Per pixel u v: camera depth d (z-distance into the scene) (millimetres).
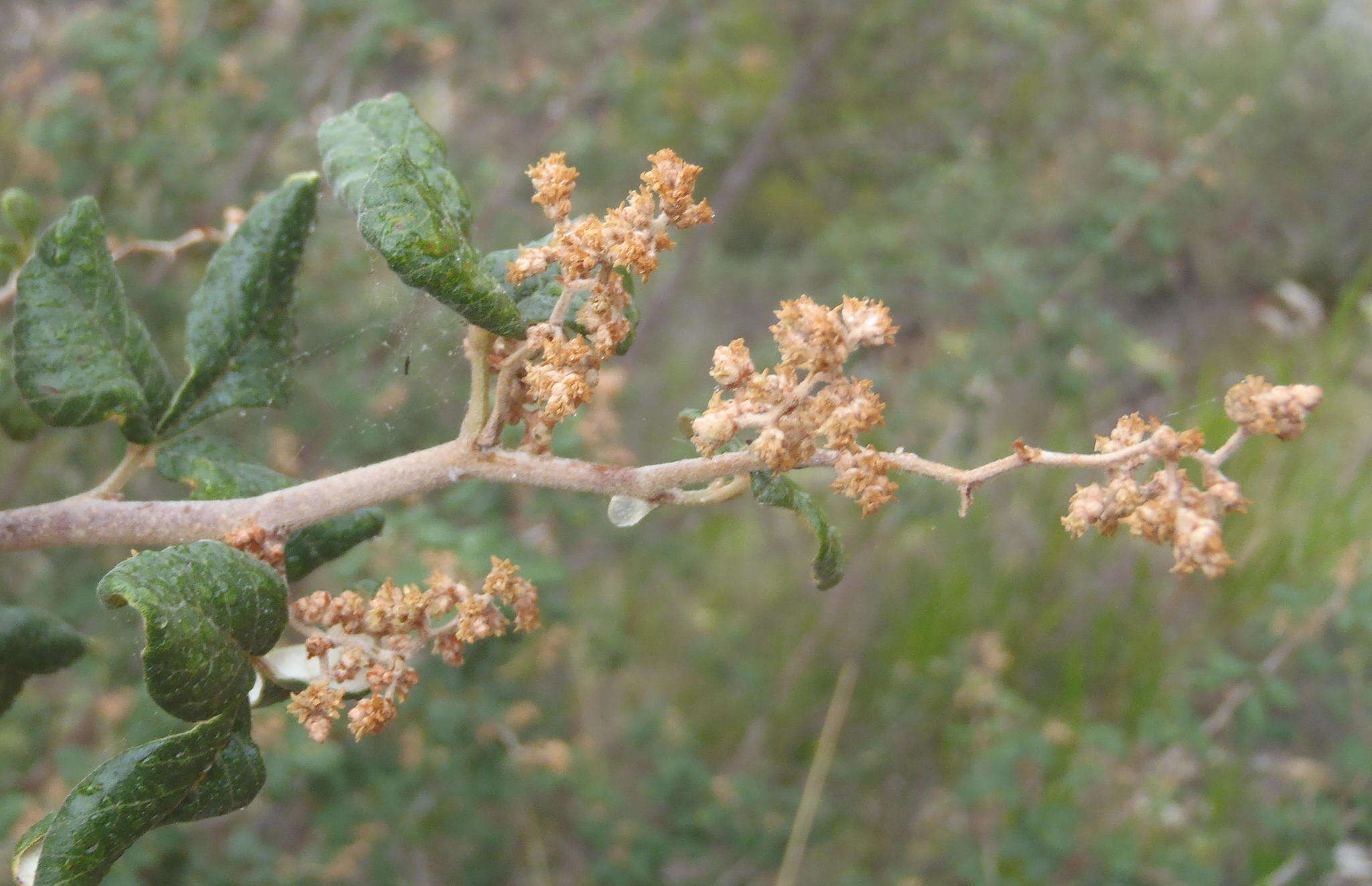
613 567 5660
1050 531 5266
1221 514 1058
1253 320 7129
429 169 1263
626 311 1192
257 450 3646
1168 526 1044
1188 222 6664
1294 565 4520
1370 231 7344
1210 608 4980
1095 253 4883
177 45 4504
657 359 6594
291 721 3639
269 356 1413
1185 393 6340
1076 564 5242
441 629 1180
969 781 4145
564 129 6086
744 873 4797
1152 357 6535
